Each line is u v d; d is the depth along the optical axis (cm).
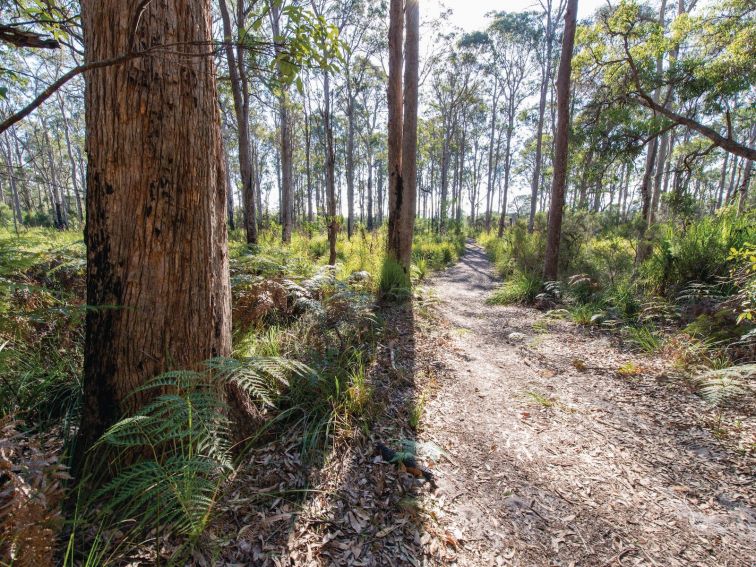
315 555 172
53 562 142
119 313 187
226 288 228
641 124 796
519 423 303
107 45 167
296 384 289
